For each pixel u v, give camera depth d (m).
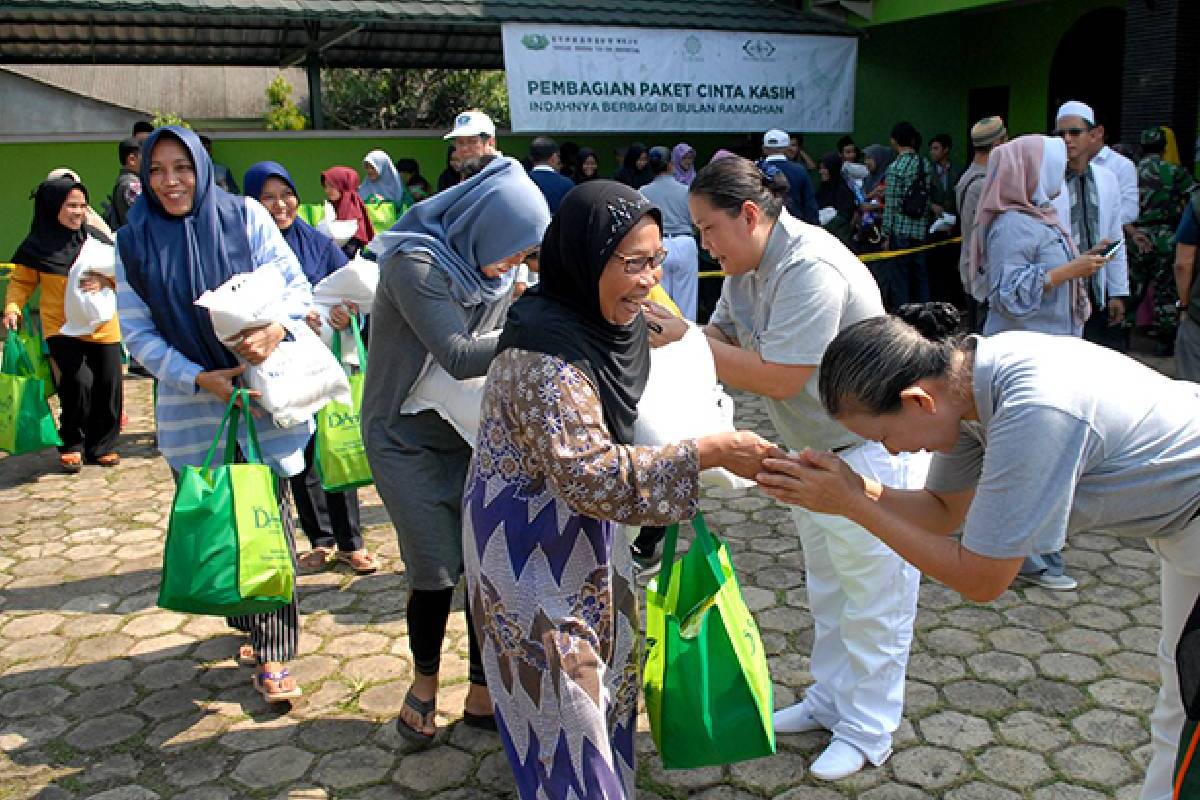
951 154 13.25
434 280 2.76
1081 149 4.71
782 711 3.25
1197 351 4.14
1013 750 3.12
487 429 2.17
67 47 11.30
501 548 2.15
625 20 10.79
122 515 5.43
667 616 2.39
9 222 10.52
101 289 5.91
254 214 3.52
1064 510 1.94
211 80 19.30
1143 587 4.20
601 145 12.31
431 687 3.16
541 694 2.12
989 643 3.77
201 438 3.38
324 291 4.27
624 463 2.03
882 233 9.66
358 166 11.45
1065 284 4.08
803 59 11.82
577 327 2.05
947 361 1.98
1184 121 9.27
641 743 3.20
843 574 2.92
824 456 2.16
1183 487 2.00
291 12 9.45
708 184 2.75
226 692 3.61
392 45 12.18
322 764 3.16
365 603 4.24
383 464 2.97
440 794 3.00
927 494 2.40
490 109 18.67
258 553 2.95
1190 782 1.90
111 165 10.78
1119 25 11.33
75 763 3.21
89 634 4.07
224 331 3.17
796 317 2.70
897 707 3.05
